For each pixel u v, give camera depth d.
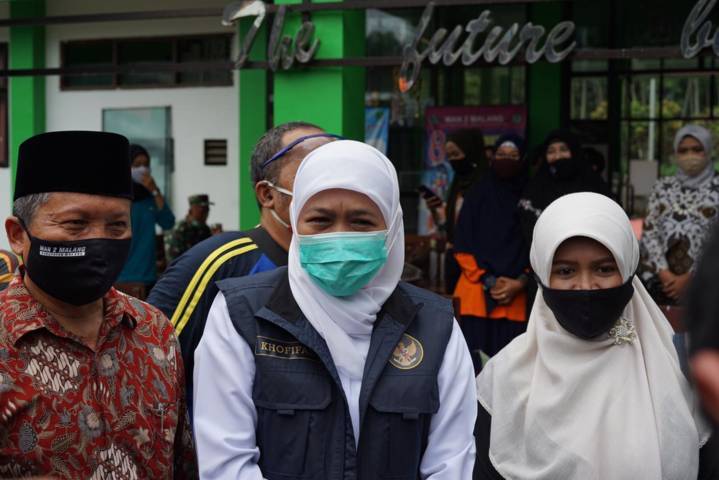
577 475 2.36
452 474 2.07
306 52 6.28
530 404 2.48
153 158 9.03
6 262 2.93
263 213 2.85
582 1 8.24
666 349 2.49
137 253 6.75
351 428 2.03
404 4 6.02
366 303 2.12
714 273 0.65
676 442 2.33
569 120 8.36
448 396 2.14
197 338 2.59
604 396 2.43
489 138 8.52
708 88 8.12
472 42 5.96
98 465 1.84
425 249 7.34
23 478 1.70
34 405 1.77
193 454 2.13
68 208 1.85
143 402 1.94
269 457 2.06
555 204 2.58
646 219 5.32
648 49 5.55
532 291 5.10
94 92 9.16
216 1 8.66
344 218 2.11
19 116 9.13
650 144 8.32
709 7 5.32
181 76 8.91
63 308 1.88
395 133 8.81
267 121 8.58
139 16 6.97
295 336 2.07
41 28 9.15
